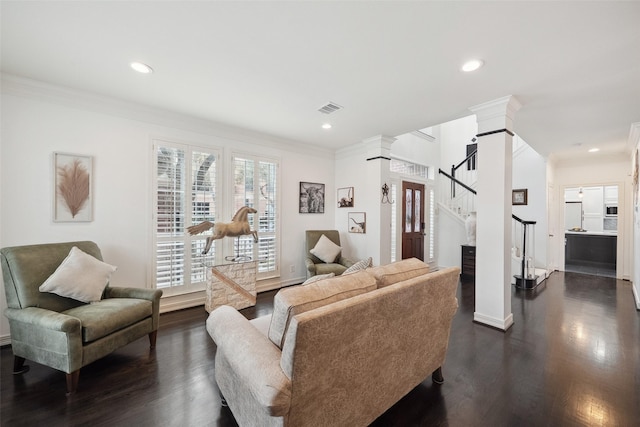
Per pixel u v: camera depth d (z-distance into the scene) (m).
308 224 4.90
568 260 7.03
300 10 1.64
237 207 3.98
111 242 3.02
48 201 2.69
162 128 3.35
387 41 1.93
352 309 1.23
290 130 4.03
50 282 2.21
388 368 1.56
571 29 1.77
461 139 6.67
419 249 5.92
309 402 1.19
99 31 1.86
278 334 1.32
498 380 2.05
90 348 1.99
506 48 1.99
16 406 1.77
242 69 2.34
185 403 1.82
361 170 4.82
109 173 3.01
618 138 4.24
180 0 1.57
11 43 1.99
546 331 2.88
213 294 3.32
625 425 1.61
